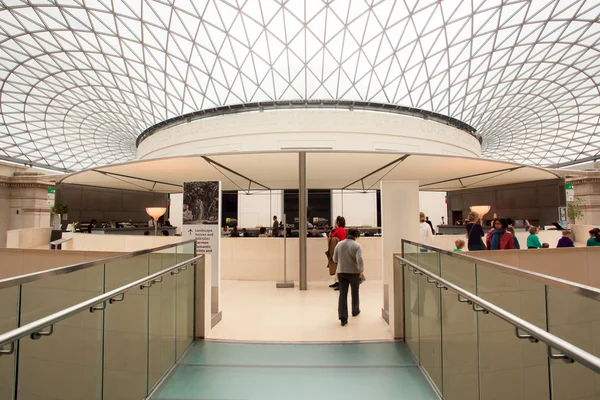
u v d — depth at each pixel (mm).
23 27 21781
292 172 15234
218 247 8281
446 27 22750
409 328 6094
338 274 7777
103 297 3219
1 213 33562
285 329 7266
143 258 4645
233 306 9312
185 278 6070
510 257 6895
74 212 26312
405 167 14094
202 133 27391
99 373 3436
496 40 23219
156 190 26531
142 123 33125
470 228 9461
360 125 25703
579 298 2414
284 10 22219
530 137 39219
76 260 7531
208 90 27500
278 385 4660
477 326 3387
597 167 36344
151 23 22453
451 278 4250
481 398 3316
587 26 21469
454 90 27797
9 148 38906
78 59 24656
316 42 24281
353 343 6328
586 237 20016
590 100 29844
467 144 32281
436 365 4496
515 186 23141
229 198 40406
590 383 2115
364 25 23031
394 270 6711
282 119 25641
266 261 13523
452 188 25609
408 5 21469
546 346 2396
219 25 23156
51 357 2803
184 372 5094
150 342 4496
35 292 2994
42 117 33750
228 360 5523
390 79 26109
